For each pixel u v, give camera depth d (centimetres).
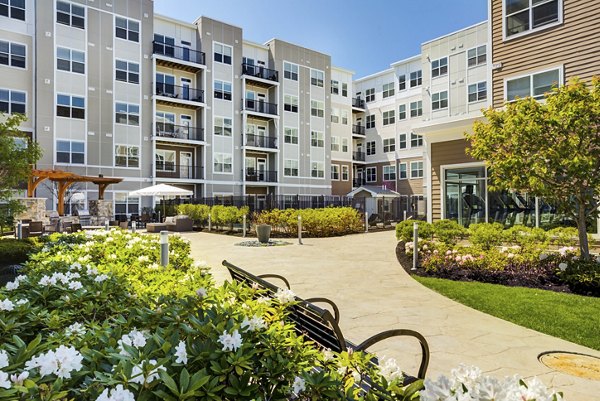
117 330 166
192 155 2933
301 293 626
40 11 2245
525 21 1259
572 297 562
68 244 604
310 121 3591
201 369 134
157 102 2738
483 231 898
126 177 2522
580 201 676
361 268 858
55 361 128
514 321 479
